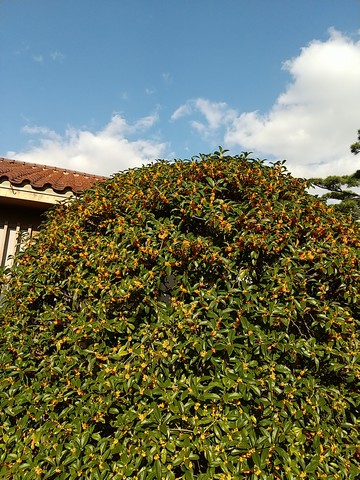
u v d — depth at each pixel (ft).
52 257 10.11
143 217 9.56
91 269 9.71
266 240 8.86
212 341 7.47
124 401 7.45
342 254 9.04
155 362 7.36
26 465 6.98
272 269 8.69
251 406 7.36
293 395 7.32
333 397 7.75
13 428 7.63
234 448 6.65
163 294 9.20
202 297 8.07
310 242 9.18
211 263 8.67
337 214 10.80
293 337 7.88
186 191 9.86
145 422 6.88
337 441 7.35
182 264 8.84
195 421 6.83
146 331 7.98
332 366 7.83
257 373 7.35
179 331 7.70
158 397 7.30
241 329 7.88
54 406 7.73
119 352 7.83
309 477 6.69
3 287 11.28
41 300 9.98
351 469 7.02
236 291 8.14
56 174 21.26
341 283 9.00
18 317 9.52
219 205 9.41
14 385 8.16
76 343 8.23
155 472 6.36
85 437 7.07
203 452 7.25
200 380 7.29
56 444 7.07
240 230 9.34
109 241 9.64
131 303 8.66
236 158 11.21
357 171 40.06
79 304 9.37
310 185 11.13
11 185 15.66
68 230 10.64
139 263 9.01
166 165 11.47
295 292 8.54
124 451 6.77
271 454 6.59
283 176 11.15
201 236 9.31
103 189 11.68
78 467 6.73
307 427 7.13
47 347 8.89
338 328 8.41
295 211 9.54
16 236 16.96
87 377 8.07
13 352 8.96
